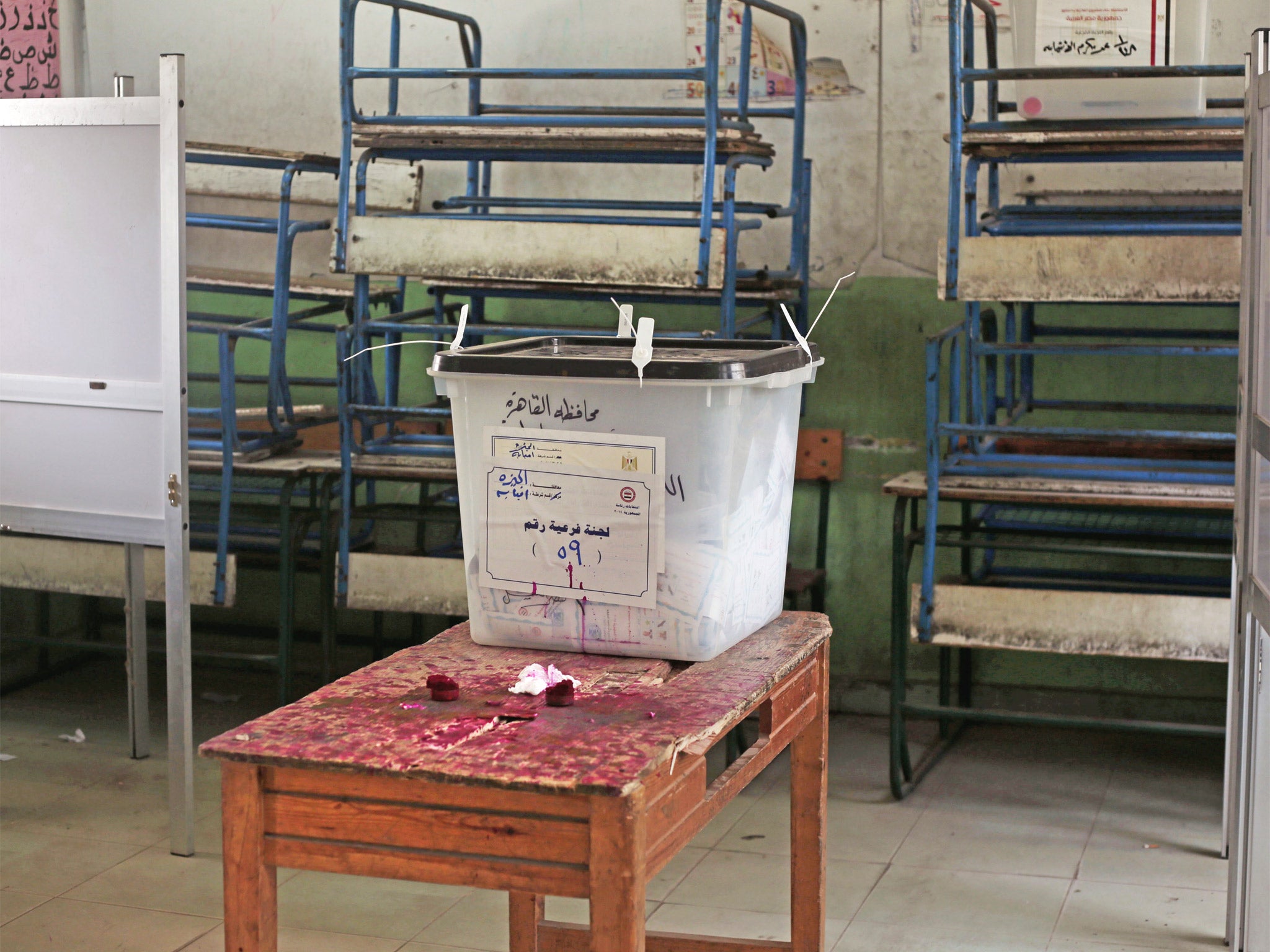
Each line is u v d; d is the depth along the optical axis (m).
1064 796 3.71
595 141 3.57
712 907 3.02
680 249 3.45
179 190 2.99
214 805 3.61
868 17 4.16
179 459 3.09
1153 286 3.19
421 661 1.90
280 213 4.07
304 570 4.63
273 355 4.05
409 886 3.13
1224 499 3.37
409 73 3.62
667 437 1.81
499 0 4.40
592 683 1.80
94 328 3.11
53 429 3.18
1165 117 3.26
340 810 1.57
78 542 3.98
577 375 1.81
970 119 3.70
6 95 4.84
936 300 4.20
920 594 3.56
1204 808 3.60
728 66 4.27
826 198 4.26
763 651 1.94
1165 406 3.88
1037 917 2.97
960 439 4.00
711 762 4.00
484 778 1.47
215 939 2.85
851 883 3.15
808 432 4.30
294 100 4.59
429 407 4.57
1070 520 4.11
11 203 3.12
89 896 3.05
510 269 3.56
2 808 3.58
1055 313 4.11
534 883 1.51
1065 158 3.52
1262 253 2.64
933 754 3.99
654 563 1.84
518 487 1.89
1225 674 4.09
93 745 4.09
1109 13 3.21
